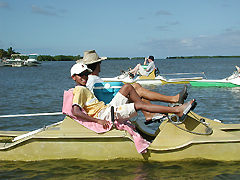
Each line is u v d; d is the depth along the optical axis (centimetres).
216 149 386
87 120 411
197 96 1088
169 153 389
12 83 1889
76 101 414
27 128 630
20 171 372
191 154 386
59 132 412
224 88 1324
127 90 432
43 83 1873
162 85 1528
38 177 352
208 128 411
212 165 373
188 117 411
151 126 618
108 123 405
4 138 501
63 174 358
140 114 776
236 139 386
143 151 389
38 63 7919
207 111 786
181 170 360
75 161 400
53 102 991
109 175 352
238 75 1391
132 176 347
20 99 1069
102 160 398
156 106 406
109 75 2922
